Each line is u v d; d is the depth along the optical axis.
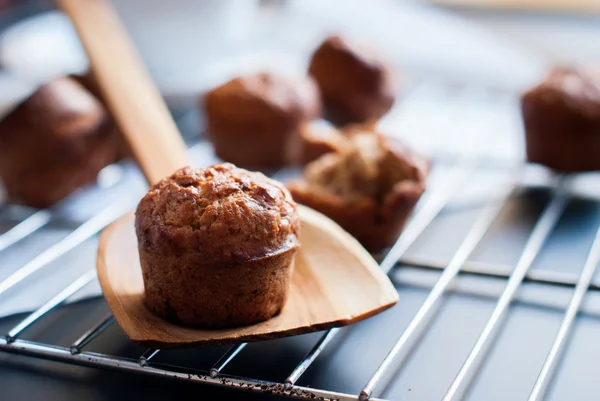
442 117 0.56
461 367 0.32
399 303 0.37
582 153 0.47
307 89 0.51
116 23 0.50
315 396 0.31
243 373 0.33
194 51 0.56
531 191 0.47
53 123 0.45
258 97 0.49
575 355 0.34
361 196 0.41
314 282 0.35
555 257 0.41
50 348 0.34
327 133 0.46
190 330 0.33
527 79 0.60
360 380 0.33
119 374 0.34
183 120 0.55
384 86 0.53
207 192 0.34
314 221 0.39
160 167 0.42
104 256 0.36
